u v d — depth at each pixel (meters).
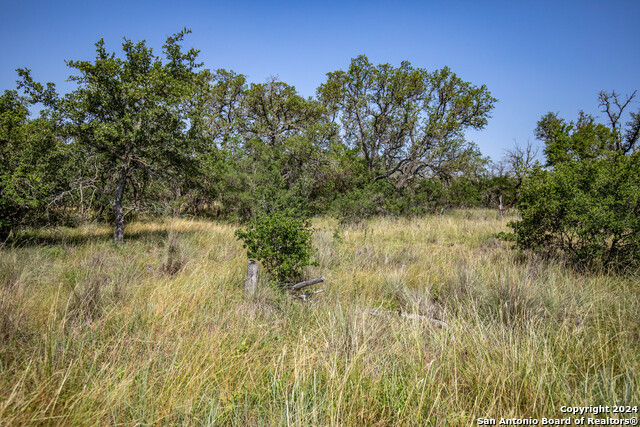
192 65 8.97
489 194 21.48
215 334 3.37
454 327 3.46
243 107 21.12
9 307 3.29
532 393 2.48
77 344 3.00
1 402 2.08
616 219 5.74
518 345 3.12
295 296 4.93
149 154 8.12
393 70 20.06
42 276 5.12
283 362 3.02
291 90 20.88
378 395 2.55
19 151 6.96
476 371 2.80
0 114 6.81
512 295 4.23
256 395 2.59
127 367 2.75
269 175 13.98
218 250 7.64
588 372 2.82
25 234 7.80
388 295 5.36
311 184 15.95
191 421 2.30
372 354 3.13
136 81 7.87
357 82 21.14
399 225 12.95
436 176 21.39
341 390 2.44
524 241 7.02
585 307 4.07
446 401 2.51
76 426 2.14
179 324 3.61
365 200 14.57
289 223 5.52
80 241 8.19
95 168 8.12
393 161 23.59
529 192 6.85
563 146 15.77
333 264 6.93
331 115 22.77
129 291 4.49
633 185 5.75
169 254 6.69
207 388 2.57
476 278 5.08
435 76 19.86
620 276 5.53
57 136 7.64
